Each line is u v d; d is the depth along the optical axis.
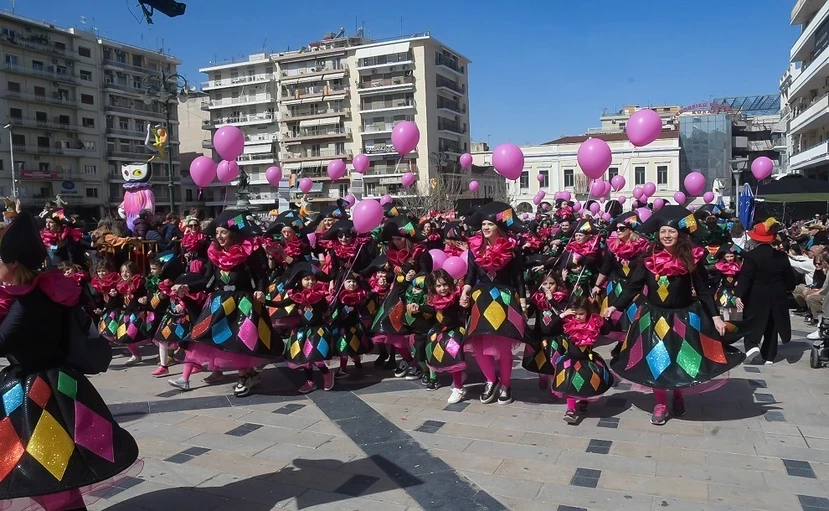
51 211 9.55
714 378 5.15
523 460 4.78
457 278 6.42
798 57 35.31
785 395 6.34
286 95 63.78
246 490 4.36
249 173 64.50
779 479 4.37
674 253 5.29
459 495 4.22
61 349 3.47
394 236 7.10
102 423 3.40
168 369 7.88
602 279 7.11
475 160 63.62
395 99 59.72
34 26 51.09
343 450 5.07
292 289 6.82
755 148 59.09
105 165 56.44
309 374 6.78
